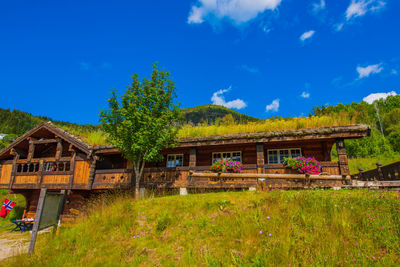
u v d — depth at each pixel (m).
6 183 16.45
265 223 7.03
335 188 10.46
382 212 6.73
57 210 9.54
